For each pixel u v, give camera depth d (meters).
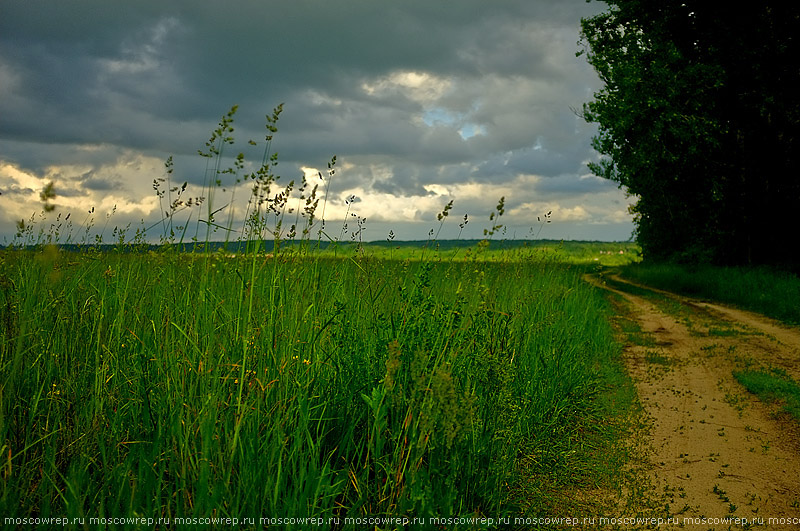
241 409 3.26
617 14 23.84
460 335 4.57
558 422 6.02
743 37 20.73
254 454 3.18
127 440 3.42
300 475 3.13
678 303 19.03
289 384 3.69
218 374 3.39
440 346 4.26
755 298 17.98
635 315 16.08
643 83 21.77
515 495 4.34
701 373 9.04
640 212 37.75
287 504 2.97
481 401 4.53
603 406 6.88
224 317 3.92
